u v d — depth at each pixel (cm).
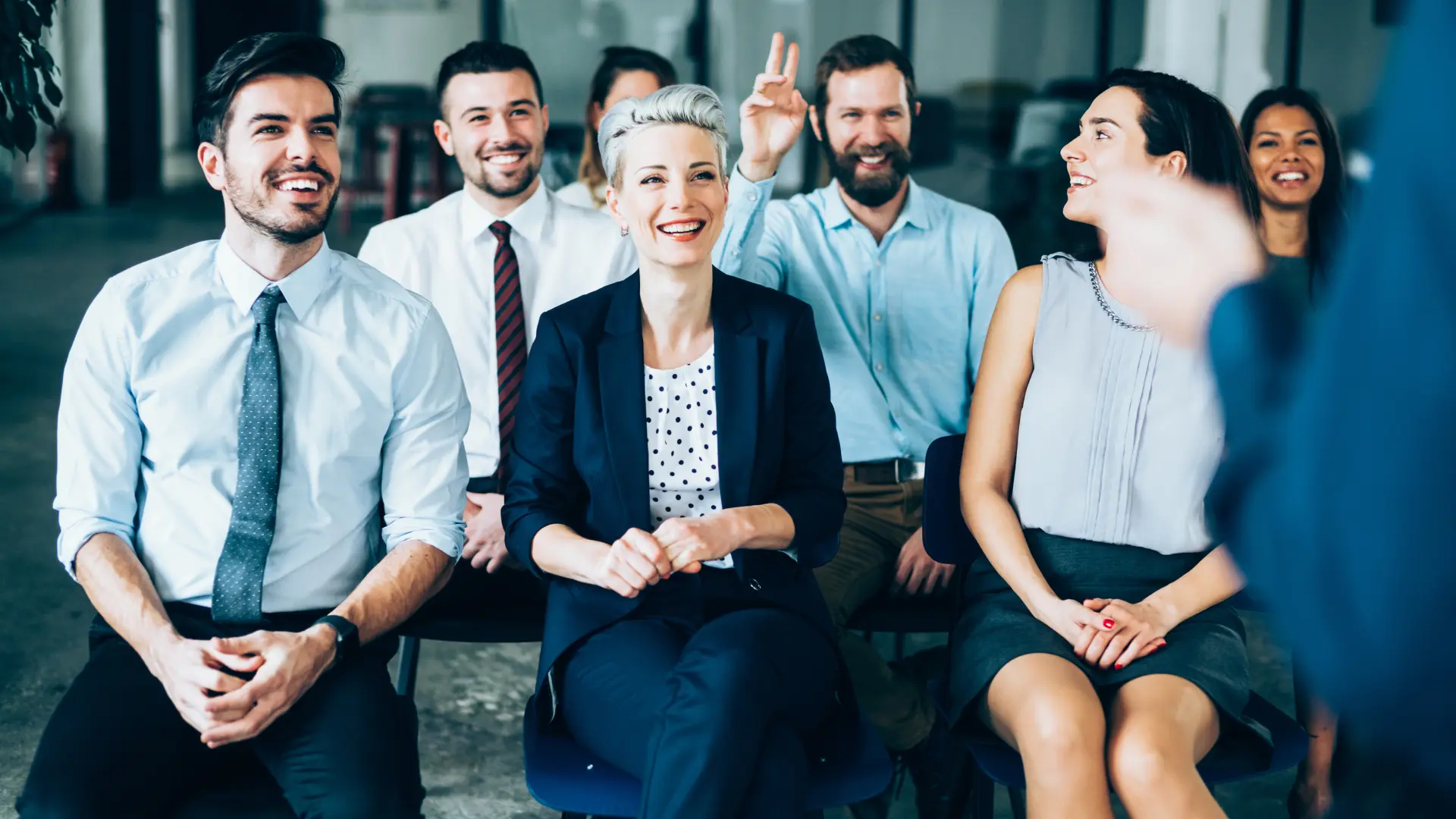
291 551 206
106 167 1273
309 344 208
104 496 200
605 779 187
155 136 1375
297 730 185
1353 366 76
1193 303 94
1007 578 210
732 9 888
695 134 206
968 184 900
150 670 188
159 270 205
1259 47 734
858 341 277
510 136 273
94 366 200
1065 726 180
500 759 291
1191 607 201
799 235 278
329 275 212
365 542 215
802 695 189
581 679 193
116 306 201
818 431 216
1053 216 846
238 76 196
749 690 176
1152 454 210
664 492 213
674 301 210
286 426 206
